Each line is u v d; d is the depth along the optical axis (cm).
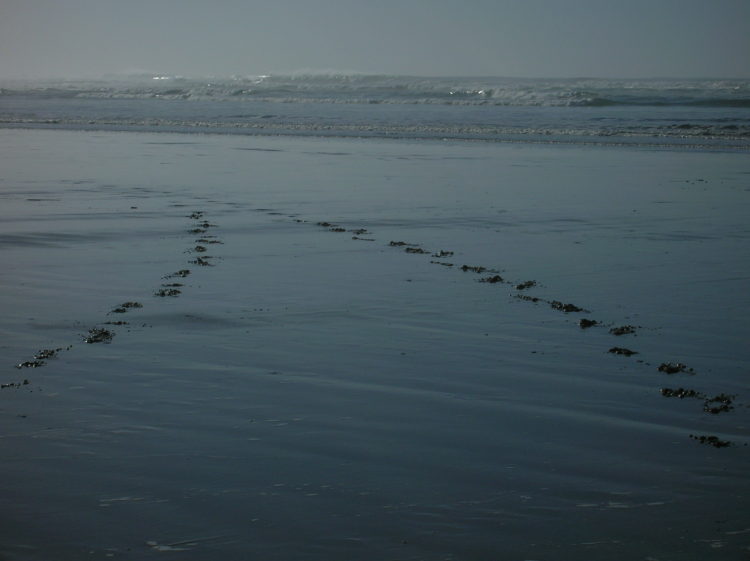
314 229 1397
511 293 1001
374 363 738
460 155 2633
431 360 749
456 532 448
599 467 533
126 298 949
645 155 2666
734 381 704
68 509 469
